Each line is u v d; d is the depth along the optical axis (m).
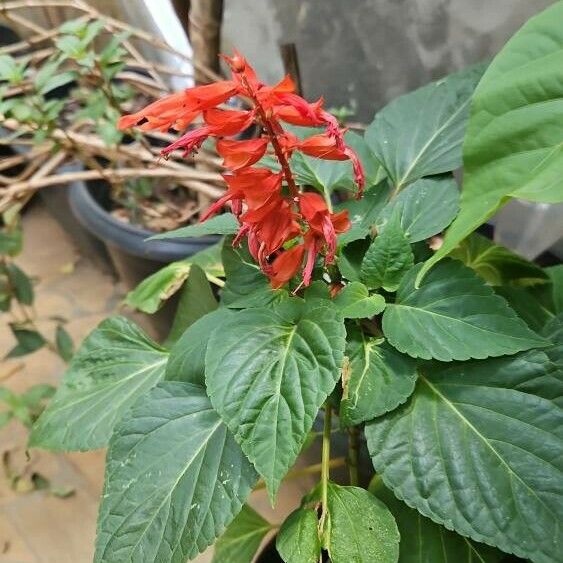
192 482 0.24
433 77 0.43
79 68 0.46
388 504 0.26
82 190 0.52
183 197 0.56
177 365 0.27
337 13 0.43
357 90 0.47
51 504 0.46
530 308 0.29
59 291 0.63
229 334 0.24
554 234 0.41
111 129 0.40
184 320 0.33
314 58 0.47
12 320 0.60
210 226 0.29
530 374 0.23
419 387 0.24
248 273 0.29
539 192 0.16
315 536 0.23
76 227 0.60
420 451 0.23
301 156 0.31
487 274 0.34
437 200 0.28
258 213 0.23
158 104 0.21
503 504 0.22
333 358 0.22
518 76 0.17
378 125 0.31
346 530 0.23
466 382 0.24
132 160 0.49
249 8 0.47
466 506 0.22
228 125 0.21
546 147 0.17
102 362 0.32
